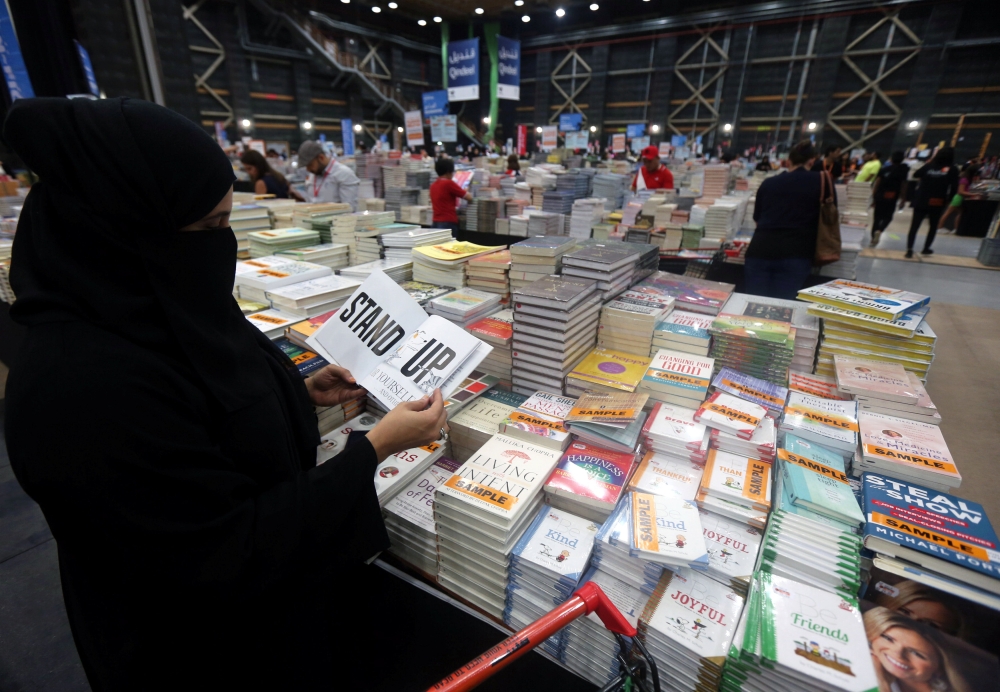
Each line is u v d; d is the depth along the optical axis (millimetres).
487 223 6145
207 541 652
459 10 21719
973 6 16438
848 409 1410
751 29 19656
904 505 1069
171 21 4148
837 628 854
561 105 25094
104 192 619
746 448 1246
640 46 22250
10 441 589
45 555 2168
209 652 806
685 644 876
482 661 751
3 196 4074
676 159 12172
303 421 968
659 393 1429
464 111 27000
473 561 1114
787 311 1844
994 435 2496
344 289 1780
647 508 1069
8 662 1739
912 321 1564
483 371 1682
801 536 1015
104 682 760
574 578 983
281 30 20328
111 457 582
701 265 3842
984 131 17141
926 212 7059
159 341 675
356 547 857
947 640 856
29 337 611
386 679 1307
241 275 1839
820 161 3443
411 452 1385
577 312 1493
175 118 667
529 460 1229
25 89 4266
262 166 4867
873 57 18234
